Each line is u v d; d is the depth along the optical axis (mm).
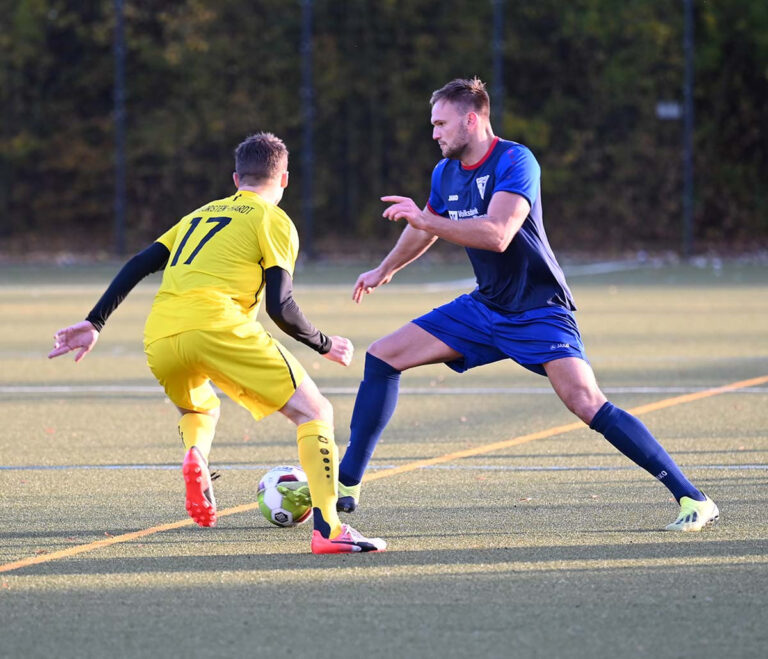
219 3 86625
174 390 17531
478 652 12578
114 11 86062
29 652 12656
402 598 14461
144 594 14703
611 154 89125
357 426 18781
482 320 18531
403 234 19688
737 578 15250
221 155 87625
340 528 16703
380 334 43688
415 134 88500
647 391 31312
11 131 87000
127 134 87312
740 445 24359
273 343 17062
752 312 51719
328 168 88812
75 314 52188
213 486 21094
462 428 26531
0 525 18234
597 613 13844
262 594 14672
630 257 87500
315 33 87312
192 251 17141
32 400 30500
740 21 90625
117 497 20172
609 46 88000
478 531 17766
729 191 92250
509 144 18047
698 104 91500
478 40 87438
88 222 89125
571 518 18562
